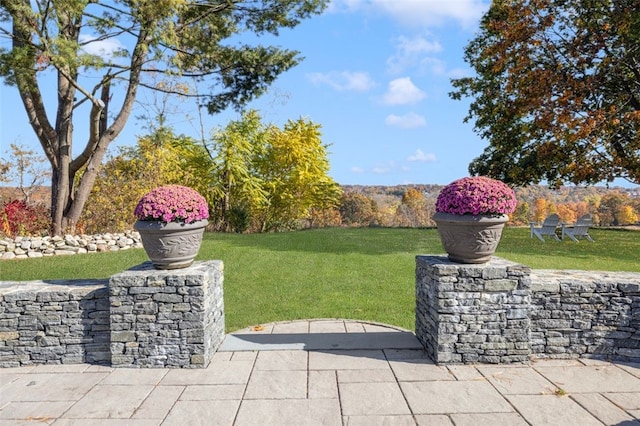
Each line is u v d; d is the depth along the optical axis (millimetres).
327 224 25391
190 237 4074
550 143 13109
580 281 4094
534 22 12445
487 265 3984
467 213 3885
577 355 4117
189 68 13594
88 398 3338
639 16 10781
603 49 12367
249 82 13852
